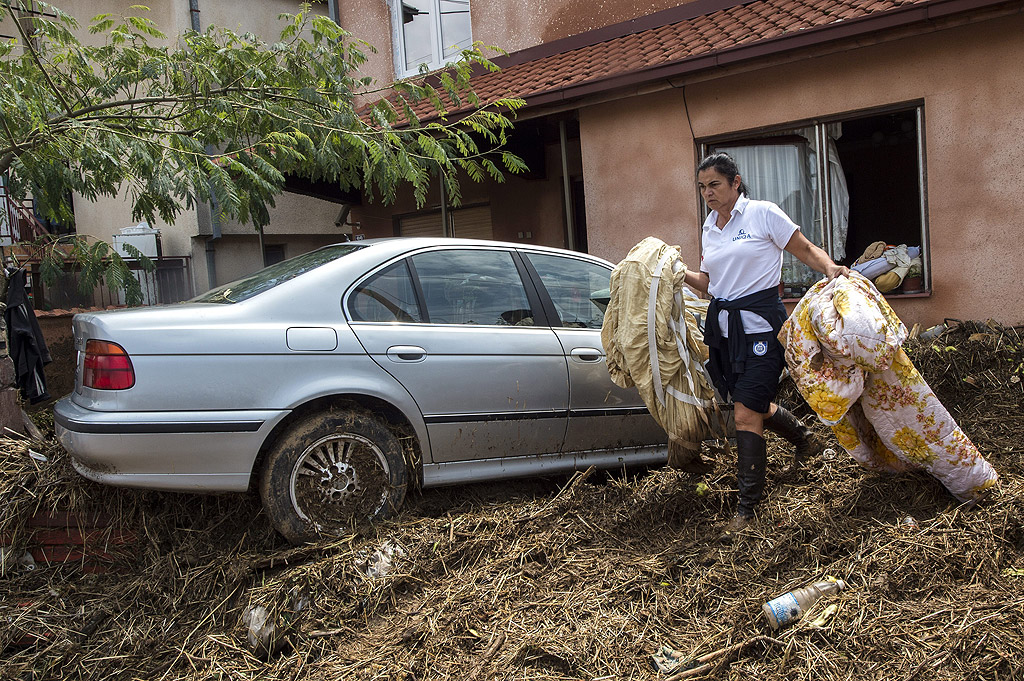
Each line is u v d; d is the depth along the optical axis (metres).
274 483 3.50
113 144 4.77
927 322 6.38
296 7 13.84
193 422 3.37
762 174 7.23
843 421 3.83
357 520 3.68
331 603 3.22
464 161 6.76
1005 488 3.60
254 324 3.57
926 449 3.53
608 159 7.96
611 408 4.46
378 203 11.28
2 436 4.37
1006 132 5.96
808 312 3.47
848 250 9.61
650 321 3.85
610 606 3.11
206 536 3.72
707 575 3.25
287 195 13.33
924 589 2.96
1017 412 4.87
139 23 5.88
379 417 3.88
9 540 3.78
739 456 3.75
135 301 5.54
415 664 2.86
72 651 3.20
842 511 3.68
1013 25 5.86
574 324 4.52
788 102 6.89
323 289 3.78
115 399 3.32
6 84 4.86
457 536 3.62
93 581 3.66
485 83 9.45
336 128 5.88
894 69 6.38
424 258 4.12
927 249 6.37
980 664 2.53
